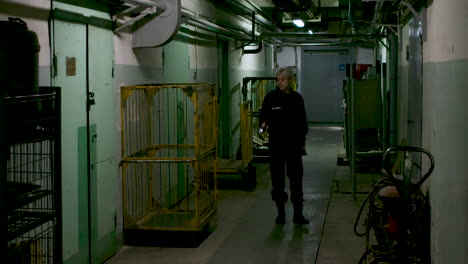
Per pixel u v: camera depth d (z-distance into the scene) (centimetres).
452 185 353
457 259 336
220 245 552
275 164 618
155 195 641
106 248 507
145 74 603
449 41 365
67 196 427
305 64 1827
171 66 690
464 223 315
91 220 473
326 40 1513
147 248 545
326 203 728
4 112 256
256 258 510
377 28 1109
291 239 569
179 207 700
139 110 590
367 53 1770
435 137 429
